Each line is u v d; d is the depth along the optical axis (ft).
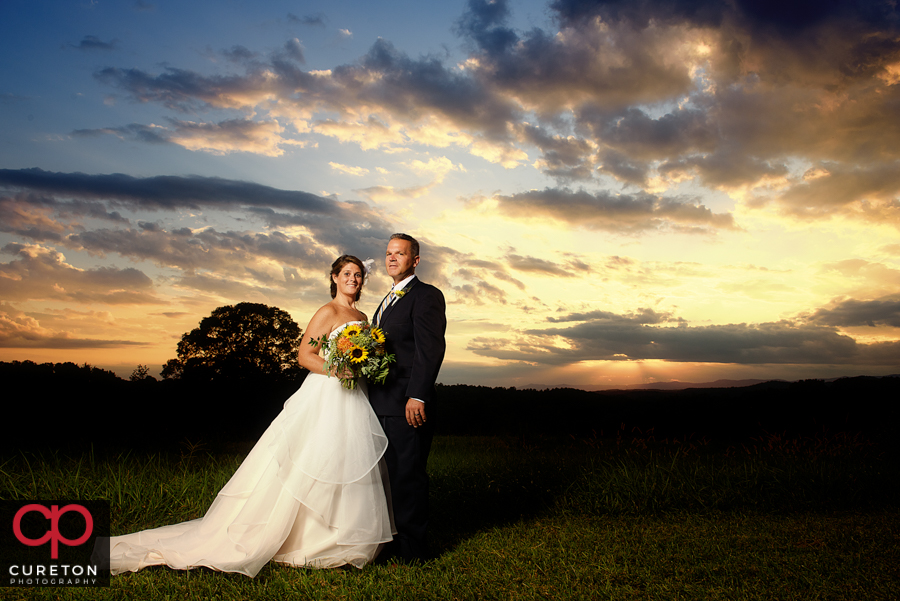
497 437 43.42
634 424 47.80
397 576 11.10
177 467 20.95
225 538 11.21
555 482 20.25
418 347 12.38
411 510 12.32
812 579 11.44
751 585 11.11
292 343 80.07
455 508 18.06
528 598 10.33
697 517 17.38
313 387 12.21
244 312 79.15
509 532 15.42
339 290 13.20
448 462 24.12
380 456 11.86
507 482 19.44
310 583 10.32
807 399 43.01
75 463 19.21
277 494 11.26
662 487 19.30
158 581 10.37
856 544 14.17
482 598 10.23
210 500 16.28
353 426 11.82
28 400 40.47
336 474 11.28
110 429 39.32
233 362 76.07
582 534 15.24
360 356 11.62
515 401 53.88
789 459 22.27
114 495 15.71
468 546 13.89
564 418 50.03
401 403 12.56
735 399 46.60
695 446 30.27
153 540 11.64
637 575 11.80
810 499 19.10
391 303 13.15
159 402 49.93
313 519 11.37
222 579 10.49
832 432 37.11
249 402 55.06
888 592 10.74
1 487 15.94
